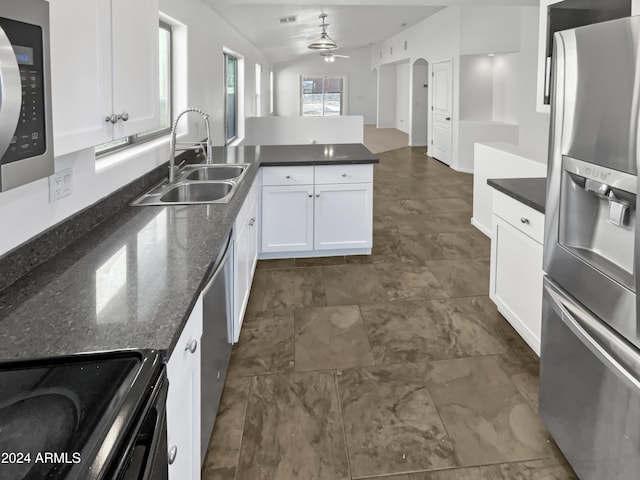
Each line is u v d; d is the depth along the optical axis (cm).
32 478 64
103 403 82
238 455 190
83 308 123
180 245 176
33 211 154
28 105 96
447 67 937
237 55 709
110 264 156
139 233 191
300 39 967
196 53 429
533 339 251
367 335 286
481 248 448
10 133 85
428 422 209
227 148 473
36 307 124
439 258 422
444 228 516
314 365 254
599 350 145
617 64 133
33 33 97
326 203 405
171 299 129
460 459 187
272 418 212
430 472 181
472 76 891
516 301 271
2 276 135
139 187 262
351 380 241
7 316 118
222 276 204
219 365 197
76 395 85
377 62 1633
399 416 213
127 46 164
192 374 139
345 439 199
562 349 176
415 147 1234
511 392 229
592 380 156
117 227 200
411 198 668
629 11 194
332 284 364
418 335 286
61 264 157
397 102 1647
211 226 200
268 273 388
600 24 140
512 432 202
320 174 399
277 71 1709
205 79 471
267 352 267
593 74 145
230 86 748
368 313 315
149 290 135
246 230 291
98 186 207
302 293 348
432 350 268
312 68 1720
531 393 229
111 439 72
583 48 150
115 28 153
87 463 67
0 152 85
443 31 945
